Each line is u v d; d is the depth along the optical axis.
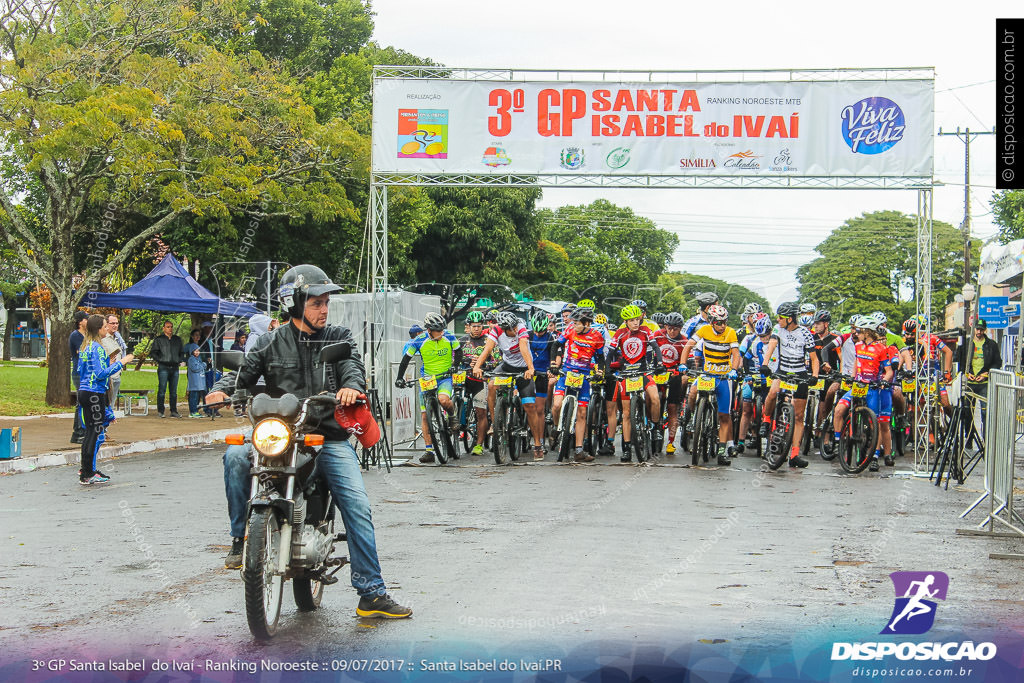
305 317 5.49
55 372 23.19
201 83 23.41
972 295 16.39
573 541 7.93
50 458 13.98
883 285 68.56
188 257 29.92
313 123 24.77
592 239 71.75
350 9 37.38
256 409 5.12
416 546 7.70
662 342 15.50
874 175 16.06
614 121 16.45
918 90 16.02
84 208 24.98
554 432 15.62
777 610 5.81
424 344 14.03
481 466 13.70
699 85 16.33
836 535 8.34
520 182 16.67
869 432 12.74
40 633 5.27
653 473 12.80
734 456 14.90
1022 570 7.02
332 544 5.69
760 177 16.34
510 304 24.61
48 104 20.41
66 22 23.16
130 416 22.58
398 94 16.56
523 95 16.52
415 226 40.44
